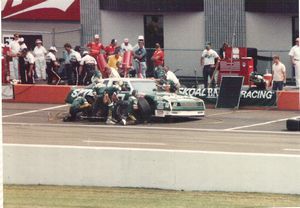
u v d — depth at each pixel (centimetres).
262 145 3866
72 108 5128
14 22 7756
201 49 7200
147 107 5009
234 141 4053
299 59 6006
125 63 6041
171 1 7662
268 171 2648
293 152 3566
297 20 7575
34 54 6675
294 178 2630
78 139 4122
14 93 6369
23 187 2811
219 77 6225
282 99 5772
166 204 2505
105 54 6338
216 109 5903
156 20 7862
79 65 6359
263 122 5075
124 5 7756
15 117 5375
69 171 2822
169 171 2725
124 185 2772
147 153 2744
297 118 4725
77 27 7819
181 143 3956
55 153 2833
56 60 6538
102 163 2788
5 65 6462
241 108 5878
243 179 2670
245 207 2438
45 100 6297
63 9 7781
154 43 7881
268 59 6469
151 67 6550
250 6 7538
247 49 6450
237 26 7556
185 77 6994
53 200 2575
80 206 2481
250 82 5941
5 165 2867
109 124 4975
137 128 4753
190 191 2708
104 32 7806
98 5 7794
